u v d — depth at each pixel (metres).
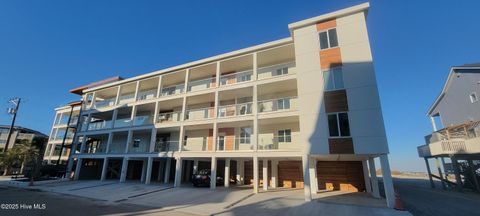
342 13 15.80
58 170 29.39
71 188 19.72
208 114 22.53
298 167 20.36
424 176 53.53
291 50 20.02
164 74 25.22
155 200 14.30
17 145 37.66
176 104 25.59
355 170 18.45
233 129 22.38
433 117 29.95
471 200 15.09
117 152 24.81
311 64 15.95
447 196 16.97
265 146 19.33
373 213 10.62
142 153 23.03
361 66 14.52
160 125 23.00
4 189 19.38
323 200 13.62
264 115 18.36
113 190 18.25
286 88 20.28
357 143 13.38
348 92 14.38
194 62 23.17
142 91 29.75
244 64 22.78
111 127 26.44
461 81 25.09
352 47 15.09
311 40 16.50
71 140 38.09
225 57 21.73
